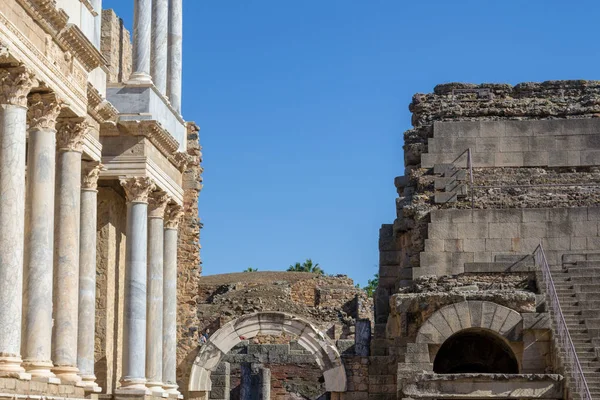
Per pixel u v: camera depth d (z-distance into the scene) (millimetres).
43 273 32281
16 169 30422
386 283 52781
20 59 30641
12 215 30203
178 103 51500
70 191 36125
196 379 52625
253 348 72688
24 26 31172
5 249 29984
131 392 44281
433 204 51062
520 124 53156
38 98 33125
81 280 40281
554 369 42875
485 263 47438
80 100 35906
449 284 47250
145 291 45250
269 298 75312
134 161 45062
